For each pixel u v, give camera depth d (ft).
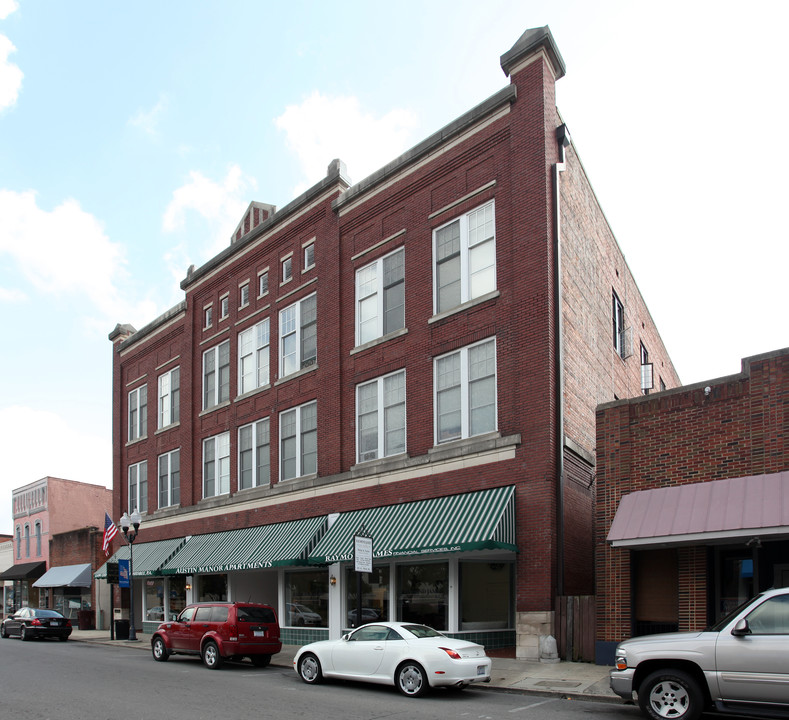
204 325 107.24
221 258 102.99
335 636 73.20
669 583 52.06
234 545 87.61
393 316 75.51
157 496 112.78
